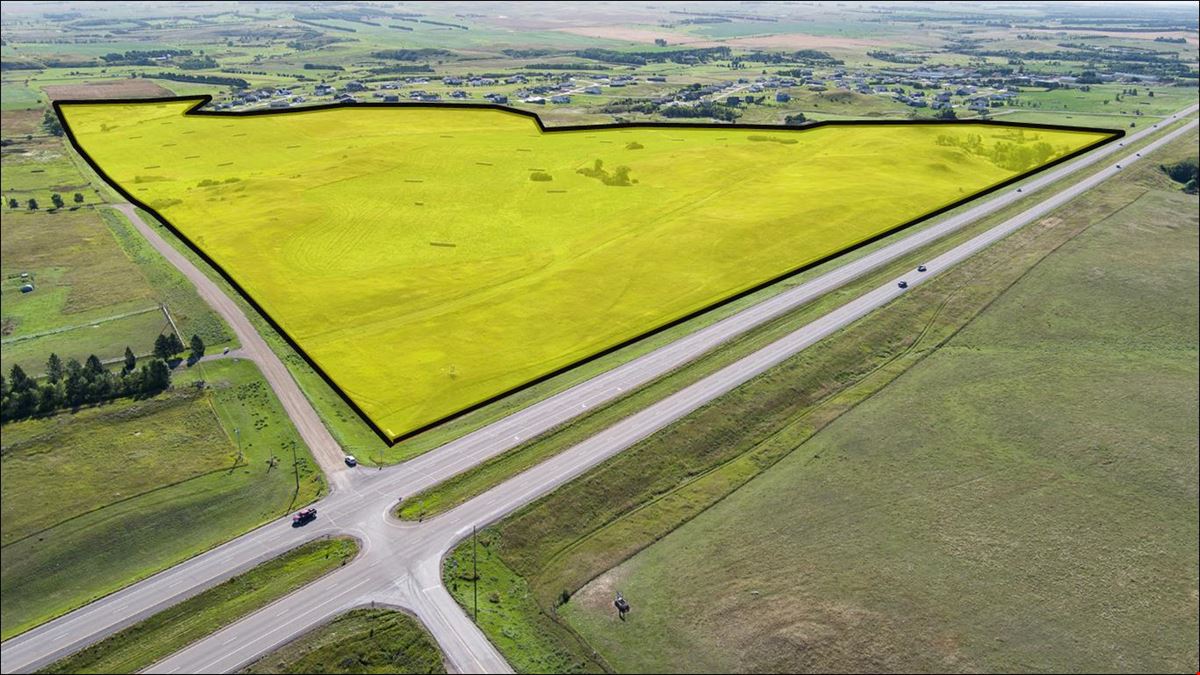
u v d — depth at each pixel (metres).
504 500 71.81
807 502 76.38
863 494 77.88
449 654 57.09
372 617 59.66
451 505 71.25
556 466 76.19
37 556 69.12
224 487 75.81
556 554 68.19
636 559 68.56
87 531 71.44
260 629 58.47
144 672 54.94
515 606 62.28
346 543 67.00
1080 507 77.94
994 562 70.12
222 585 62.78
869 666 59.34
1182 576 70.06
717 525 72.88
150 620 59.69
